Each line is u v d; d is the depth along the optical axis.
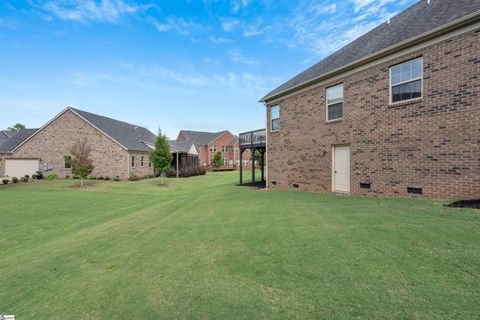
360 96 9.29
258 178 23.02
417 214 5.51
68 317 2.90
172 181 24.27
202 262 4.02
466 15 6.34
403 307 2.42
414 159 7.66
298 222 5.77
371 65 8.89
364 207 6.80
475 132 6.39
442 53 7.00
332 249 3.98
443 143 6.99
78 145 20.80
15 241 6.93
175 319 2.60
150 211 9.67
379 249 3.81
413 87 7.72
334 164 10.48
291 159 12.66
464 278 2.84
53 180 23.84
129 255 4.76
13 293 3.68
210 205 9.56
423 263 3.26
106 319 2.77
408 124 7.82
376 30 11.10
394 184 8.19
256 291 2.97
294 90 12.37
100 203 12.87
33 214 10.27
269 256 3.97
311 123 11.48
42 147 26.19
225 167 49.25
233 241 4.89
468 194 6.49
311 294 2.79
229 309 2.67
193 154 37.06
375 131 8.77
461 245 3.68
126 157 24.86
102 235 6.46
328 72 10.24
